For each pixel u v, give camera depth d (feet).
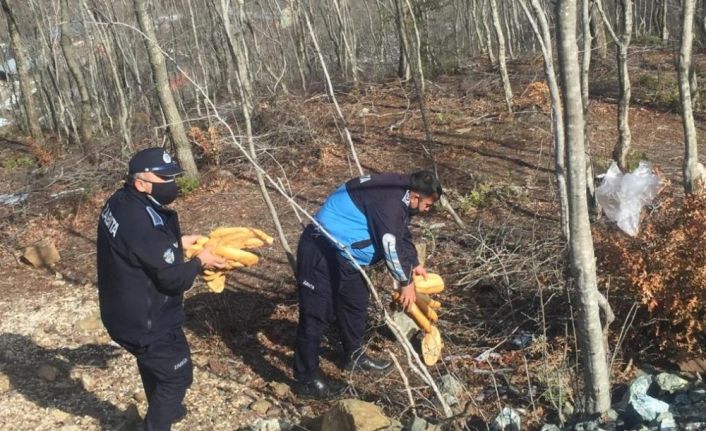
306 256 15.88
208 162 33.65
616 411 13.15
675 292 14.98
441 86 45.24
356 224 15.40
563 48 10.79
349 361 16.93
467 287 19.88
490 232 23.11
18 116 66.54
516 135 34.30
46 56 57.16
